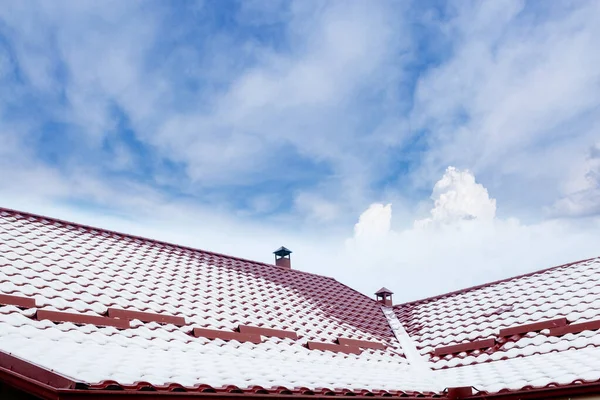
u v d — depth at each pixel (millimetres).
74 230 10898
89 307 7922
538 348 9773
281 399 6527
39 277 8234
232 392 6000
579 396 7531
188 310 9398
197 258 12492
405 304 14734
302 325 11070
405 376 9812
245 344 8953
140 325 8102
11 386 5535
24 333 6273
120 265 10141
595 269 11906
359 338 11750
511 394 8023
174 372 6141
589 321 9766
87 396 4805
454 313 12852
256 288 12172
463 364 10406
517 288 12672
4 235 9336
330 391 7148
